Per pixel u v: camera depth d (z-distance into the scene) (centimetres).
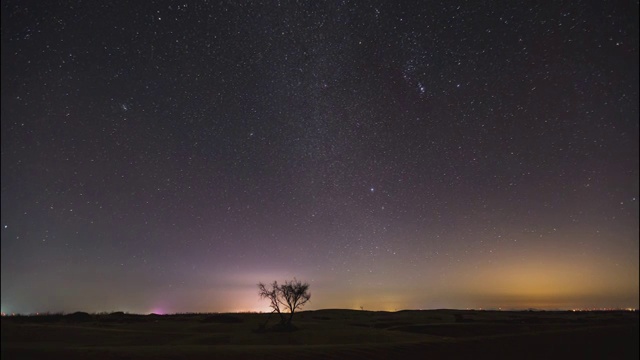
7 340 3069
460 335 3922
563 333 3225
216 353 1808
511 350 2448
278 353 1869
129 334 3428
